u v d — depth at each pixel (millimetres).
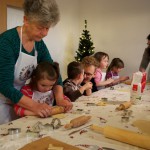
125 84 2234
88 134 811
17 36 1090
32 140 744
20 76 1181
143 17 3869
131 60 4055
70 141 744
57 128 869
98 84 2338
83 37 4090
